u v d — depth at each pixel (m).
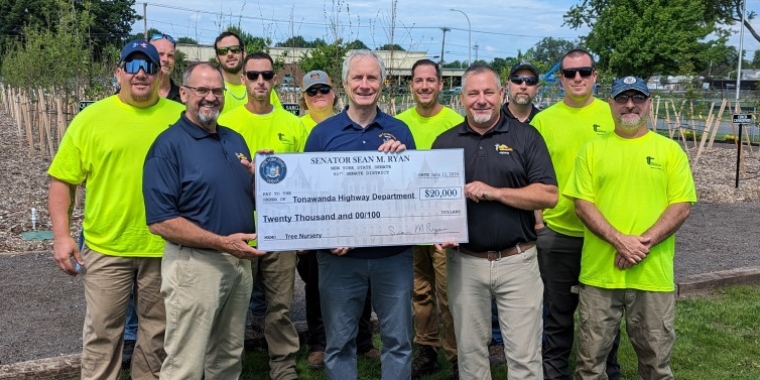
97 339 4.16
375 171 3.81
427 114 5.22
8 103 26.89
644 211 4.06
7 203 10.52
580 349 4.32
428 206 3.84
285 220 3.76
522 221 3.95
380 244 3.83
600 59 26.27
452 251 4.08
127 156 4.05
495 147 3.92
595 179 4.17
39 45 16.91
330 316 4.02
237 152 3.92
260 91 4.84
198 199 3.71
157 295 4.24
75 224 9.09
